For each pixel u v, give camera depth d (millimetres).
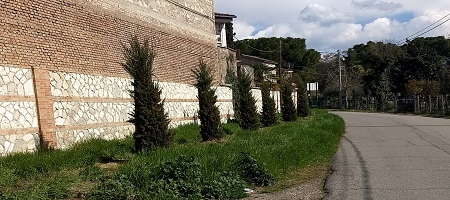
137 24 16562
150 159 9258
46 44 11812
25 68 11016
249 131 18266
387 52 72625
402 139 16875
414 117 33531
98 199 6883
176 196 7039
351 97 73500
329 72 81875
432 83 43875
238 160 9273
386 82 54469
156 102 11586
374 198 7199
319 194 7688
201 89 15773
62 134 12086
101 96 14055
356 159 11883
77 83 12938
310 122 24219
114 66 14891
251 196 7684
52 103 11758
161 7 18516
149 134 11305
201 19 22656
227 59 26797
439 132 19328
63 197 7000
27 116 10891
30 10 11344
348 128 23547
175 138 14555
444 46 64688
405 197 7180
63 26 12570
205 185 7555
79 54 13172
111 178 7742
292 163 10484
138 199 6902
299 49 71250
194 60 21453
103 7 14570
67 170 8766
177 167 7887
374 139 17250
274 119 23875
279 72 39906
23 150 10586
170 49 19062
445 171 9586
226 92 24969
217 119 15602
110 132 14398
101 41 14320
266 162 9781
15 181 7805
